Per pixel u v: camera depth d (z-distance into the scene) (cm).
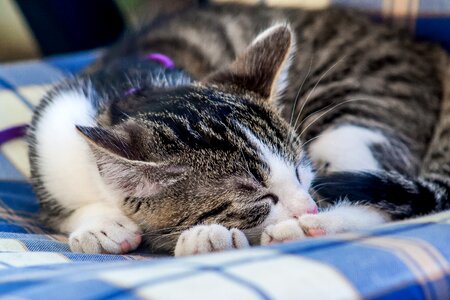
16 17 78
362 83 57
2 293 36
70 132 51
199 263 38
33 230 51
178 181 46
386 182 50
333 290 36
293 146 48
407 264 38
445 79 57
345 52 59
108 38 81
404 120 56
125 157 45
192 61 60
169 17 67
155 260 40
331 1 63
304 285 36
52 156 52
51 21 78
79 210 51
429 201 49
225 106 48
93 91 53
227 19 63
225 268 37
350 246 39
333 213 47
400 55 58
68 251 46
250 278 36
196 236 44
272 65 51
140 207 47
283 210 47
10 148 58
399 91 57
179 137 46
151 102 49
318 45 59
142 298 35
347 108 56
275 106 50
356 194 49
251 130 47
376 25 60
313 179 50
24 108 60
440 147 55
